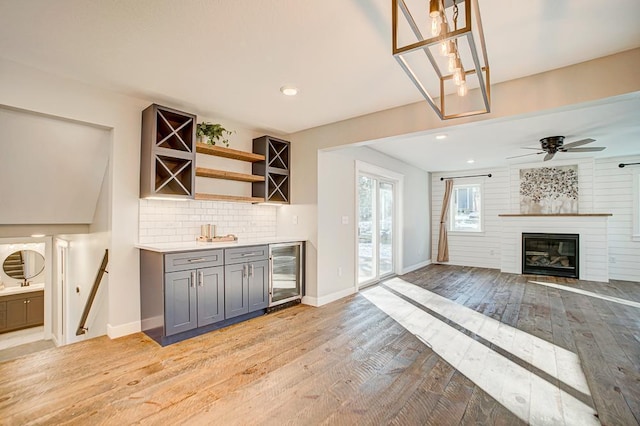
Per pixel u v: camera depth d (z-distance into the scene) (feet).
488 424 5.85
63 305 13.98
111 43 7.03
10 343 15.20
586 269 19.42
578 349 9.20
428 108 10.41
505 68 8.20
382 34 6.71
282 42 7.01
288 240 13.12
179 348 9.16
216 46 7.17
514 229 21.65
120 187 10.00
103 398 6.63
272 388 7.06
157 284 9.47
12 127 8.48
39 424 5.81
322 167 13.88
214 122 12.51
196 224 12.01
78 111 9.02
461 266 24.39
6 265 16.75
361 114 11.87
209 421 5.90
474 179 24.25
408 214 22.16
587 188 20.04
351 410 6.27
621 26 6.40
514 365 8.22
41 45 7.11
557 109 8.38
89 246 11.84
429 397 6.73
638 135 14.57
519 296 15.35
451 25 6.26
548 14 6.01
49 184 9.89
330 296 14.26
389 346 9.41
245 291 11.46
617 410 6.27
